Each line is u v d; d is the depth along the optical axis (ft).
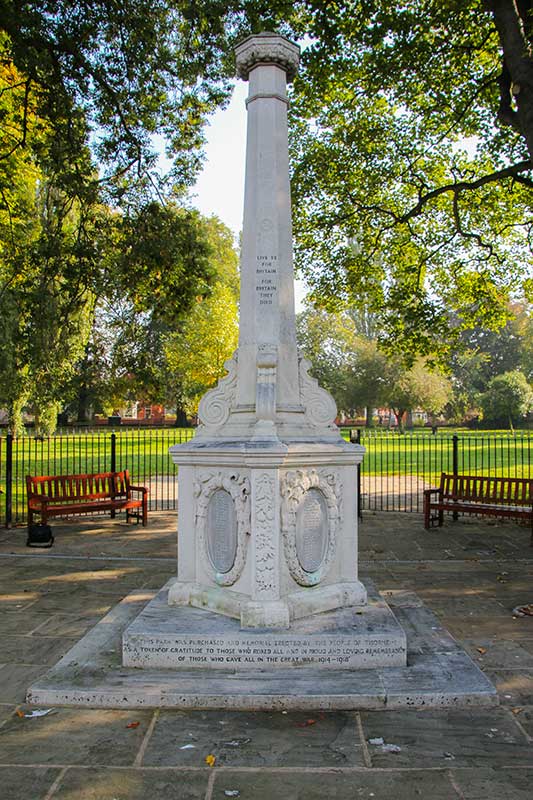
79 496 33.91
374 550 28.99
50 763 10.77
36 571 25.35
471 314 52.85
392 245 50.37
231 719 12.34
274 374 16.33
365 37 36.27
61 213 38.65
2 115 37.35
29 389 50.14
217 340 94.22
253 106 17.95
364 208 46.70
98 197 37.99
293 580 15.75
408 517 38.52
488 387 143.54
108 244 39.04
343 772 10.47
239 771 10.50
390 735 11.69
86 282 38.52
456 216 42.65
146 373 44.50
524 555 27.89
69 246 38.55
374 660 14.23
